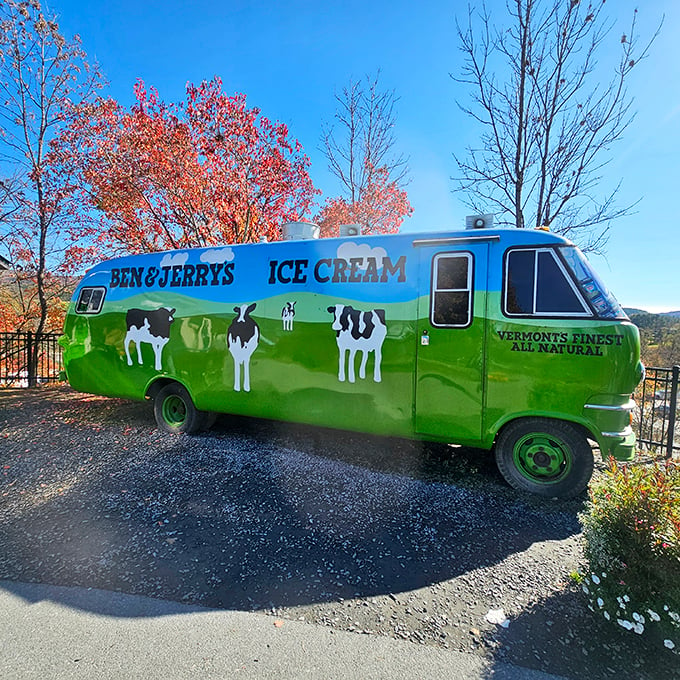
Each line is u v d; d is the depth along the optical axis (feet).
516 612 7.36
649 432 18.78
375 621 7.14
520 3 20.26
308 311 14.94
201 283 16.97
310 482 13.00
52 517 10.63
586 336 11.52
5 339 33.68
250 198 32.48
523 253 12.28
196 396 17.13
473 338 12.66
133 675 5.93
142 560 8.82
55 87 32.35
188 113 31.30
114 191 30.12
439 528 10.38
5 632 6.73
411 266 13.52
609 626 6.86
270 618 7.17
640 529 6.56
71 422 19.76
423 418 13.39
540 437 12.32
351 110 34.01
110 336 18.89
